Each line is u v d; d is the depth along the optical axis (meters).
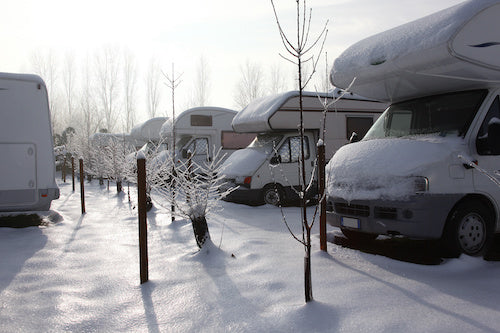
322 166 5.07
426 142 4.91
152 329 3.08
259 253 5.06
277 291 3.74
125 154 13.93
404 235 4.71
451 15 4.81
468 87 5.36
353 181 5.20
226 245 5.57
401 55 5.18
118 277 4.34
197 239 5.29
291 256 4.92
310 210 9.39
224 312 3.34
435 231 4.61
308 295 3.37
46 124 7.95
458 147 4.86
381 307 3.26
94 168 18.66
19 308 3.50
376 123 6.45
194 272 4.44
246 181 9.81
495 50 4.86
